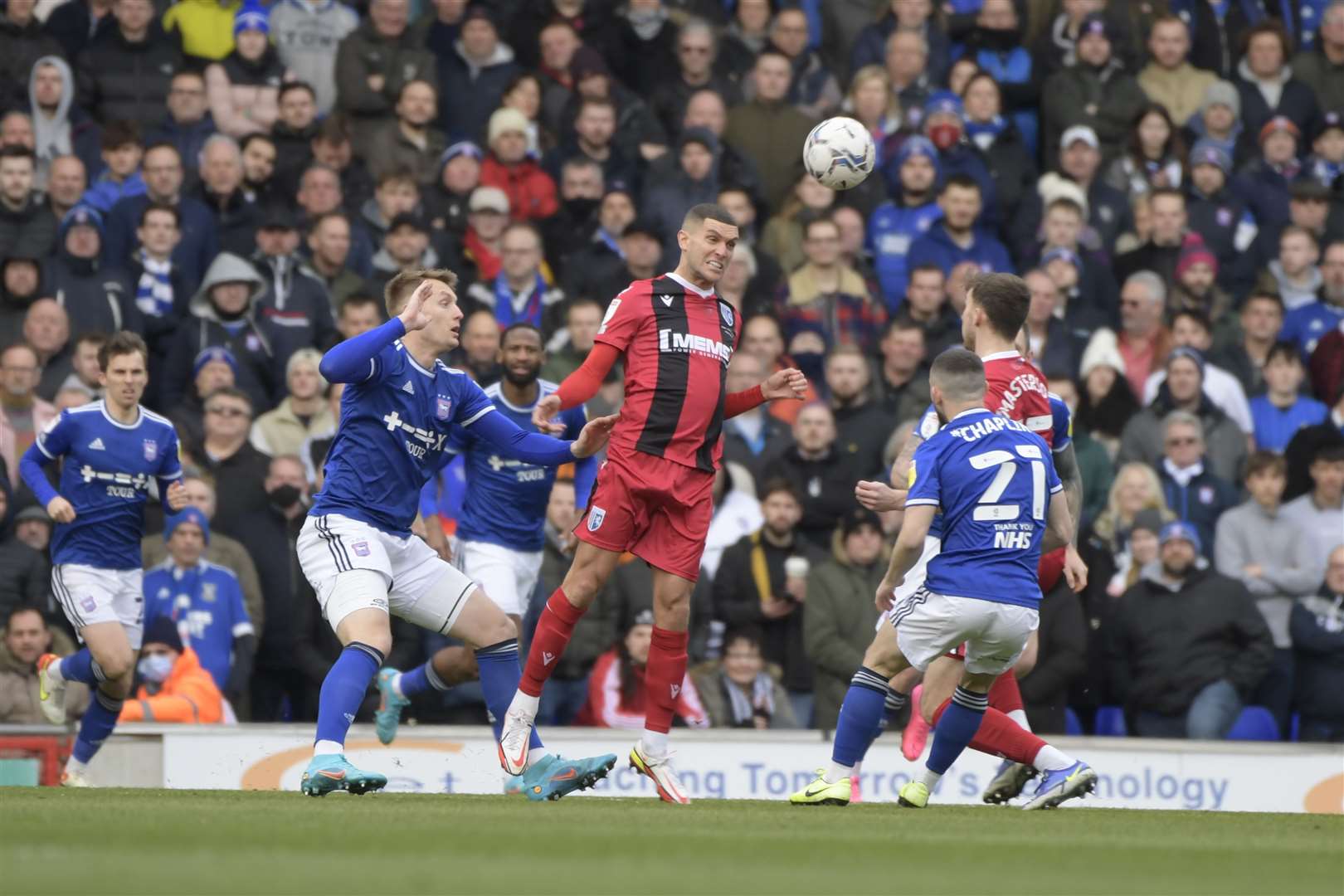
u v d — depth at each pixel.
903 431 40.31
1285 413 48.00
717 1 57.09
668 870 15.41
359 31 52.47
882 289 50.41
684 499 25.56
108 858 15.59
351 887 13.56
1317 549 42.69
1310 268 53.12
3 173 46.97
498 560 32.66
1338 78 58.59
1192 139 56.72
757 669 39.12
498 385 33.16
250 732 35.78
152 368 45.62
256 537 39.88
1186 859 17.59
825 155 29.86
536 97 52.69
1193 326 48.78
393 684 31.67
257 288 45.62
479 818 21.33
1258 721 40.59
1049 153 55.50
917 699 30.81
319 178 48.84
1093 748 36.78
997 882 14.95
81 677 32.28
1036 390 26.80
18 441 42.12
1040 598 24.77
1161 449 45.06
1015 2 56.59
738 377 44.69
